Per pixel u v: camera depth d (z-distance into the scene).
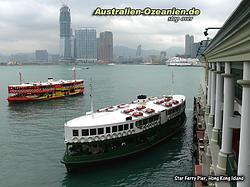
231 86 21.42
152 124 50.72
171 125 59.44
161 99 66.44
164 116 54.62
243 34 13.14
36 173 43.22
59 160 48.22
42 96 115.62
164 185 38.50
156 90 157.25
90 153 43.31
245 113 14.60
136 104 60.41
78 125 42.62
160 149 52.03
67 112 92.25
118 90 155.62
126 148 46.09
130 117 46.28
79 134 42.38
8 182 40.41
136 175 41.59
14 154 51.56
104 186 38.62
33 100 113.62
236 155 24.33
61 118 82.94
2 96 132.12
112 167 44.06
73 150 44.25
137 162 45.97
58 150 53.31
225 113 21.64
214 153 25.19
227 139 21.56
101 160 43.56
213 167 23.69
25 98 111.94
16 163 47.31
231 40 16.30
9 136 63.62
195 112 69.38
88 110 95.75
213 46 27.11
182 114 67.25
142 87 172.75
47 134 64.69
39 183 39.91
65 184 39.44
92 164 43.09
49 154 51.25
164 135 56.09
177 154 49.56
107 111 52.47
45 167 45.41
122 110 53.12
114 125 44.28
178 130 62.94
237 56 15.63
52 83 120.56
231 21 14.57
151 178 40.59
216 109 28.22
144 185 38.69
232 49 16.77
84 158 42.28
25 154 51.50
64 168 44.84
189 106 103.12
